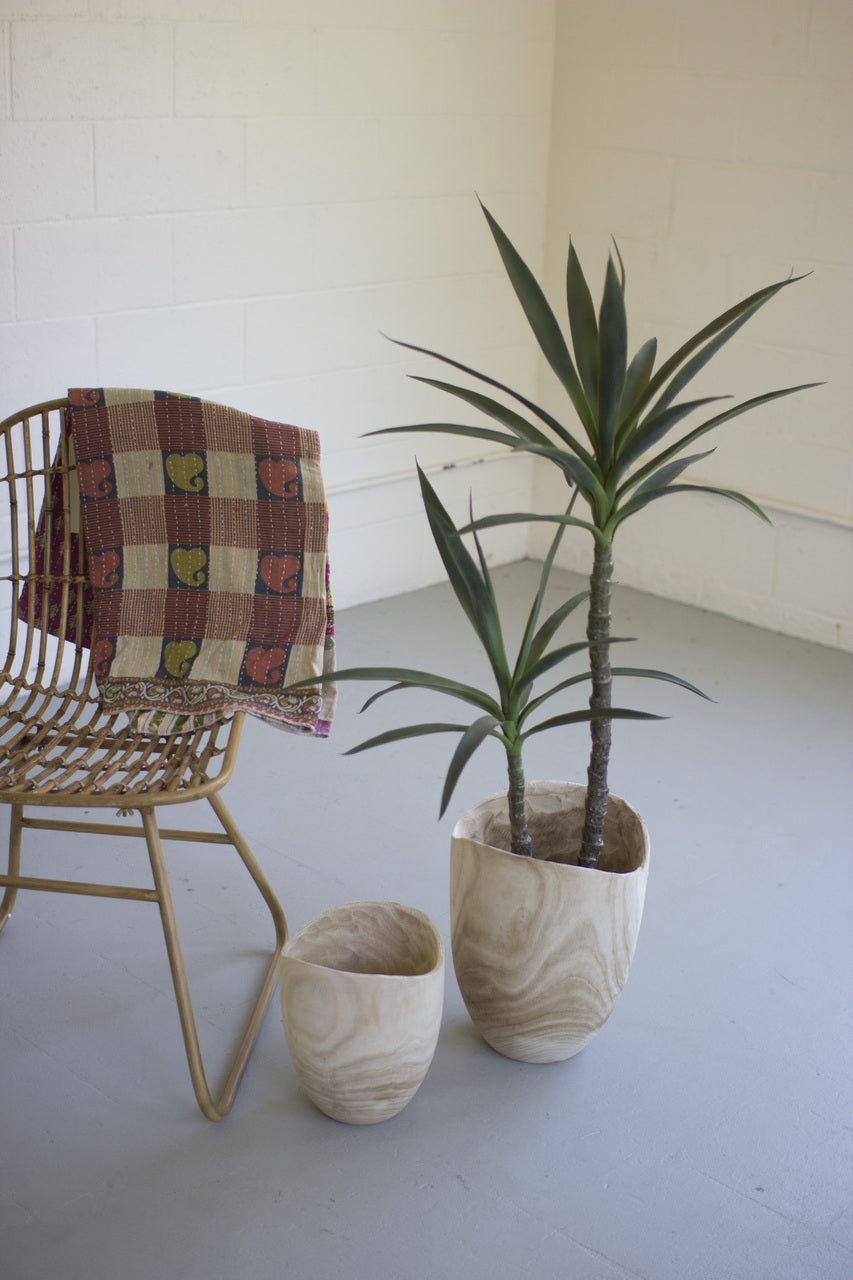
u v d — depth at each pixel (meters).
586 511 3.85
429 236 3.45
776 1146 1.67
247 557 1.83
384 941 1.74
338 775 2.61
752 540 3.51
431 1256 1.48
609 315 1.39
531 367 3.88
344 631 3.39
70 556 1.89
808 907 2.21
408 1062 1.61
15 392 2.72
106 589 1.84
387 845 2.35
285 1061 1.80
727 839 2.42
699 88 3.32
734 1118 1.72
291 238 3.13
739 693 3.09
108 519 1.83
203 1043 1.82
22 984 1.93
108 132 2.71
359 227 3.27
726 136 3.30
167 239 2.89
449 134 3.41
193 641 1.82
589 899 1.63
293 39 2.97
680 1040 1.87
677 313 3.54
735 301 3.39
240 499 1.82
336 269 3.26
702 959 2.05
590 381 1.53
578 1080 1.78
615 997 1.73
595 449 1.54
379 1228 1.52
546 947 1.66
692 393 3.56
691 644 3.40
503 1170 1.61
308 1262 1.46
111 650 1.83
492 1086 1.76
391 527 3.62
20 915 2.10
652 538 3.75
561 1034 1.74
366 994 1.55
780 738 2.86
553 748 2.78
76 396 1.82
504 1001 1.71
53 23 2.55
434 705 2.96
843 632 3.37
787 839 2.43
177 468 1.82
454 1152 1.64
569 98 3.62
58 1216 1.51
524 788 1.70
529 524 4.06
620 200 3.58
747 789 2.62
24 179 2.61
